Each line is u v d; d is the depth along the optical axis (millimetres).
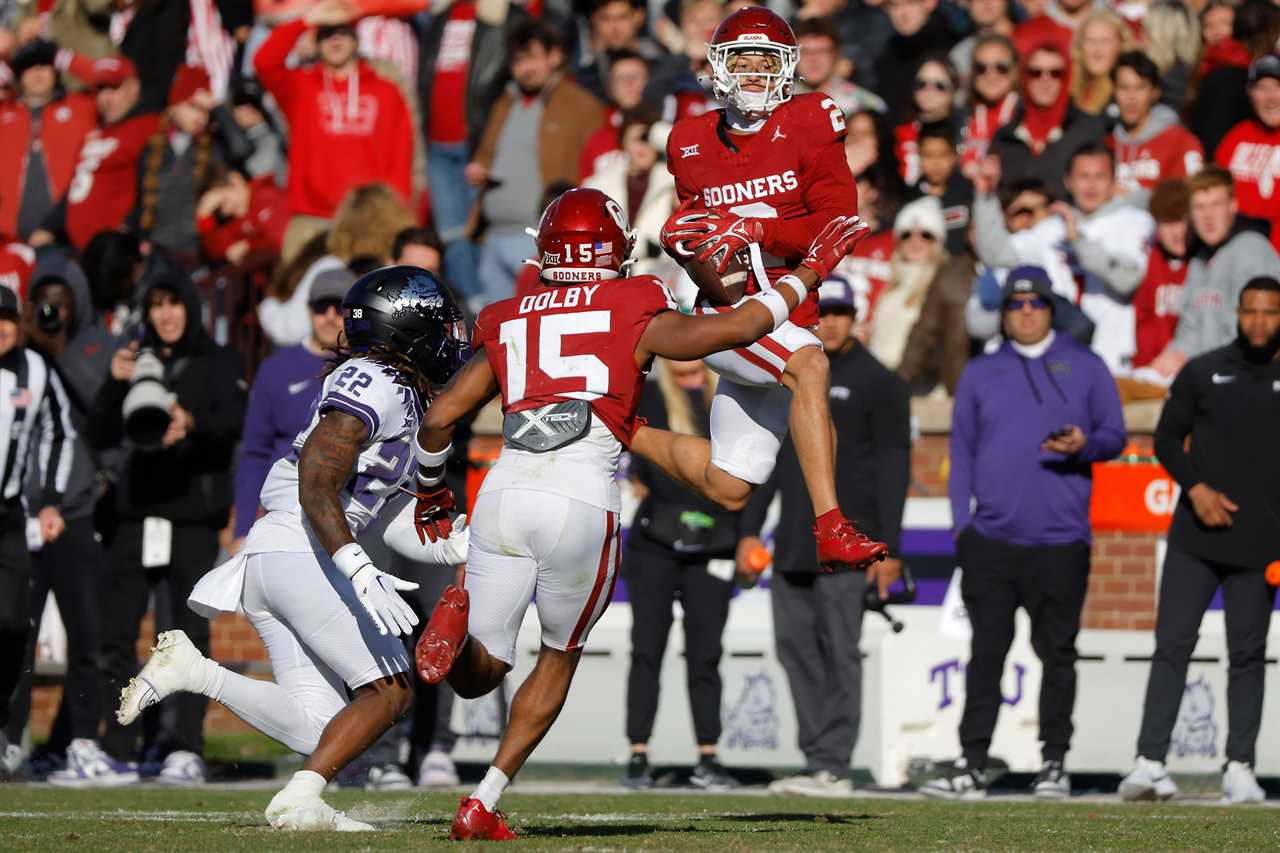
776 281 20438
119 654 33688
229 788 31359
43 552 34219
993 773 34156
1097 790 34031
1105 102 40719
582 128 42688
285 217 44094
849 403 32062
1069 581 30859
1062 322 34438
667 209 37531
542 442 17672
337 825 19250
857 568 19734
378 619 18188
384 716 19281
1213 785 33531
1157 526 35938
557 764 34969
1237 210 38781
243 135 45875
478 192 43156
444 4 45281
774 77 20516
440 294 19594
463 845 17328
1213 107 40844
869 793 32406
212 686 19391
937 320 38062
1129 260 37875
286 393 32031
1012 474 31078
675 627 34844
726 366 20016
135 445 32812
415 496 19438
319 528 18438
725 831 20391
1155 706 30219
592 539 17672
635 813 24641
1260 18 40562
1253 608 30188
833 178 20453
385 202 37438
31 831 19562
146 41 49469
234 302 42344
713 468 20453
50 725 38656
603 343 17844
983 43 40812
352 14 43344
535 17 43906
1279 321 30266
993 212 38000
